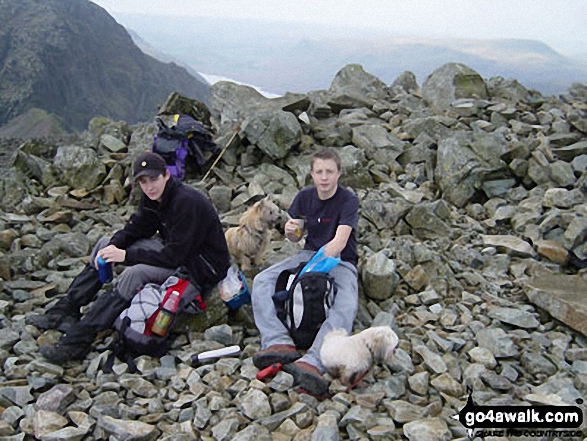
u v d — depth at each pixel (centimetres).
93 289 373
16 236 526
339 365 307
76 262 478
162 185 347
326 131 754
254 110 783
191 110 800
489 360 342
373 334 313
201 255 373
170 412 290
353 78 995
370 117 851
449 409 297
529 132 750
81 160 665
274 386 305
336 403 295
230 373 328
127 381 312
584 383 317
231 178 680
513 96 924
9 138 983
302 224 378
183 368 334
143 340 337
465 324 391
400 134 761
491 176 631
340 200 375
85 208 614
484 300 429
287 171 693
